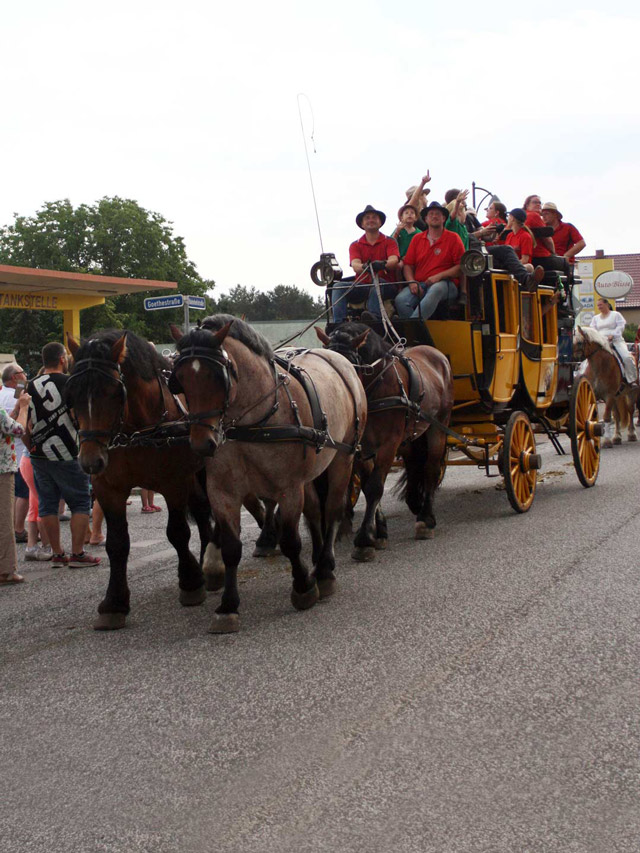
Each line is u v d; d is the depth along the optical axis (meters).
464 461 9.23
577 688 4.14
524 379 9.44
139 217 45.38
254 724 3.93
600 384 15.36
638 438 17.05
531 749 3.53
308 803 3.19
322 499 6.77
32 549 8.29
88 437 4.97
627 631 4.93
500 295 9.07
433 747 3.59
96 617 5.96
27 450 8.29
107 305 40.62
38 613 6.20
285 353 6.50
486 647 4.77
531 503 9.21
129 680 4.61
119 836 3.06
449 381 8.42
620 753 3.47
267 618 5.61
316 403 5.73
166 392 5.73
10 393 8.85
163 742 3.80
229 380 4.92
